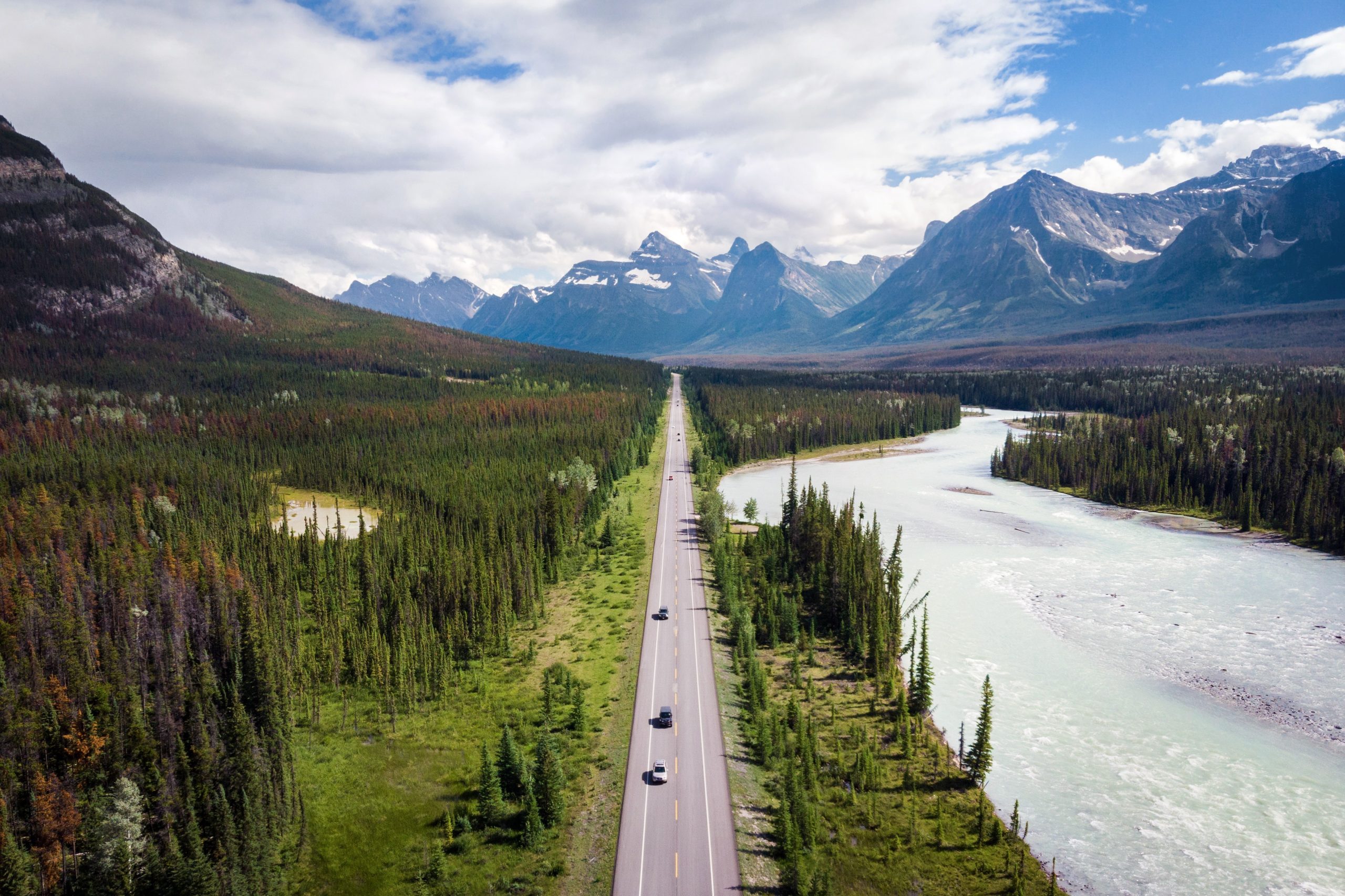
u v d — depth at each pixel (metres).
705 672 110.38
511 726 98.44
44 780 80.88
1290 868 77.12
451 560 140.62
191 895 67.75
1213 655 125.38
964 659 124.81
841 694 108.31
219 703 99.75
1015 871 73.69
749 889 67.75
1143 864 77.38
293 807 83.38
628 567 160.00
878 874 72.19
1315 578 161.50
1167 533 198.75
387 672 110.56
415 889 70.75
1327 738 101.44
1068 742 100.12
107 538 152.50
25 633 106.94
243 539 157.12
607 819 77.50
